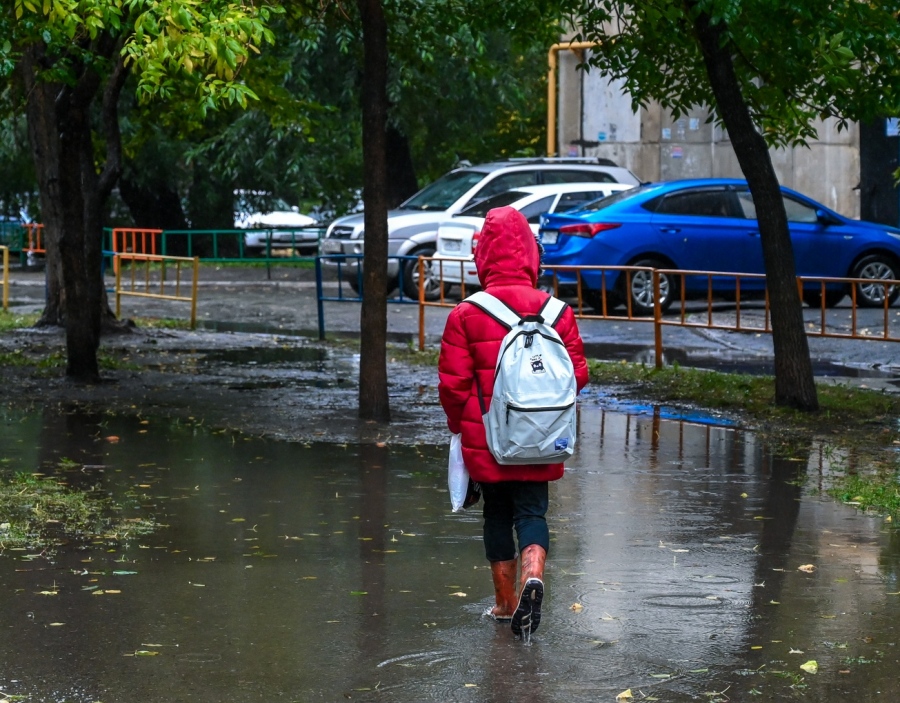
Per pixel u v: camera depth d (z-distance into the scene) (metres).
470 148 52.00
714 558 9.26
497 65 39.12
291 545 9.57
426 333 25.25
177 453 13.21
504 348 7.33
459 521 10.39
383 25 14.55
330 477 12.09
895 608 8.01
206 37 11.45
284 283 37.06
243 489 11.52
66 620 7.67
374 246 15.05
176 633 7.45
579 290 20.36
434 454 13.30
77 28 15.30
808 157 38.12
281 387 18.09
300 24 19.03
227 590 8.36
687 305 28.83
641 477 12.22
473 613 7.93
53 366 19.62
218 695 6.48
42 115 24.33
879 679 6.73
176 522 10.26
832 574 8.83
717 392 17.02
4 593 8.21
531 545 7.36
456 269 28.69
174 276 39.88
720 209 27.27
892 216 37.09
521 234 7.67
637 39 16.98
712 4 13.51
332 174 47.66
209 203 47.50
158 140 44.25
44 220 24.88
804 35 13.98
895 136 36.47
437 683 6.68
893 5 14.45
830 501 11.20
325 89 40.38
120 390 17.53
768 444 13.93
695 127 38.72
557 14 17.56
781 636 7.45
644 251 26.39
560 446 7.30
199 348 22.83
